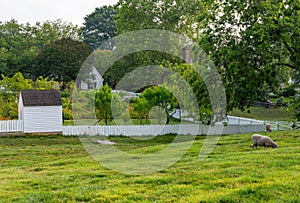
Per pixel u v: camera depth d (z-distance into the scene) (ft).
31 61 209.46
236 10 71.92
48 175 45.34
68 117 119.96
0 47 226.38
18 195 35.65
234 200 31.40
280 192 32.76
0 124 102.63
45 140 92.68
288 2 69.87
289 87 93.20
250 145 64.85
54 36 244.63
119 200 32.78
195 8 128.88
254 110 143.64
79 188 36.78
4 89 123.03
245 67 69.26
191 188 35.37
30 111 103.86
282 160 45.32
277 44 69.05
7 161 64.90
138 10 137.18
